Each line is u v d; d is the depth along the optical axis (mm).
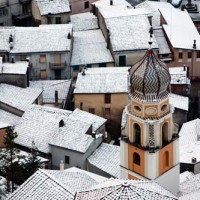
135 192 99312
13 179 132500
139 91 114312
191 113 192250
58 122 157875
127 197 98438
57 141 152375
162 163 118125
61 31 193625
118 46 190250
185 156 144500
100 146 155000
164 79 113188
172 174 120875
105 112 174000
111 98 172250
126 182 102312
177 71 184125
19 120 161875
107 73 176375
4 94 172000
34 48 188875
